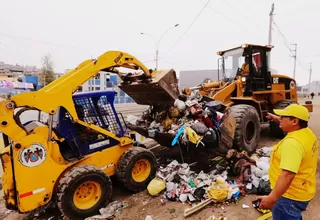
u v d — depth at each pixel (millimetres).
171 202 3527
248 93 6332
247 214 3068
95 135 3809
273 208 1996
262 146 6160
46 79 36156
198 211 3189
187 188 3656
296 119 1877
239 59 6652
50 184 3125
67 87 3291
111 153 3879
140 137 6676
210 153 5121
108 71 4402
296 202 1874
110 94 4066
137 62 4191
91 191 3357
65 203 3049
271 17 20734
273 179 2021
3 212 3561
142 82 4496
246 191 3627
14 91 26203
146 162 4062
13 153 2865
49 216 3402
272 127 7078
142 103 5562
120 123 4156
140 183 3945
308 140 1838
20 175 2895
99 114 3918
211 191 3426
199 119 4355
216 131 4293
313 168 1886
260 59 6695
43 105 3102
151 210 3340
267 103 7121
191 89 6160
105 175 3439
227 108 4680
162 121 4992
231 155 4176
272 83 7160
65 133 3523
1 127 2824
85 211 3215
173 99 4734
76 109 3670
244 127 4957
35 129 3154
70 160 3455
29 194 2965
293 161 1728
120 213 3311
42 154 3051
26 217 3404
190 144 4414
